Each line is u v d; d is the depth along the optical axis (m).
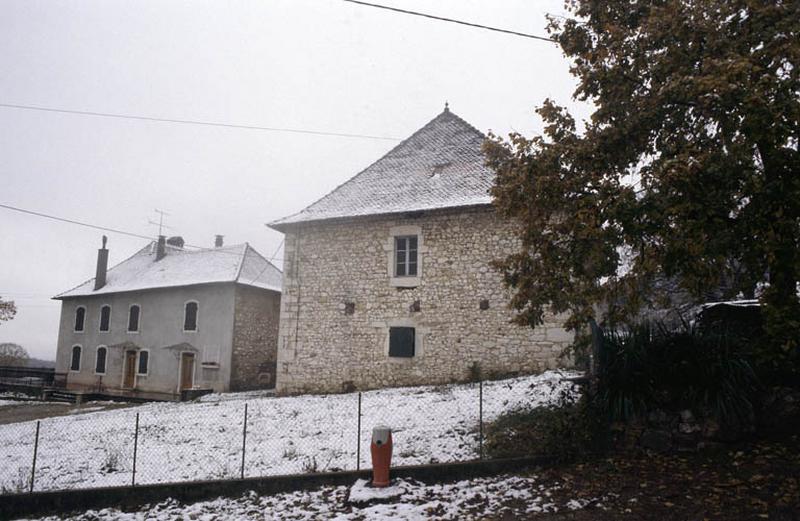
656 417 7.23
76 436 12.13
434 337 14.59
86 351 28.02
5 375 31.97
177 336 24.33
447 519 5.70
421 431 9.26
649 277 7.37
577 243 7.02
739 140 6.07
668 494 5.85
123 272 29.58
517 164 7.61
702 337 7.51
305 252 16.64
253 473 7.89
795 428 6.89
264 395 18.11
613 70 6.80
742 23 6.34
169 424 12.39
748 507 5.37
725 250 6.03
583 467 6.95
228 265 24.59
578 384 8.77
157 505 7.09
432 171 16.45
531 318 7.59
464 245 14.66
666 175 5.57
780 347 6.02
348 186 17.31
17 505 7.18
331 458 8.30
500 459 7.18
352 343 15.55
